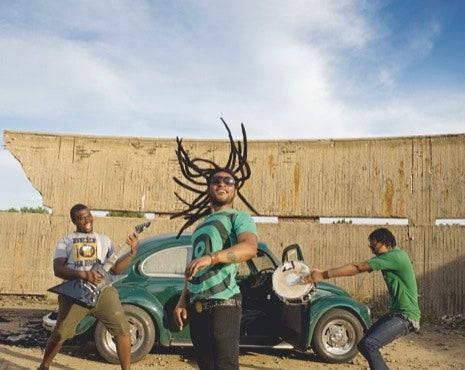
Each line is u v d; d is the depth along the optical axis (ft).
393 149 39.50
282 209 40.57
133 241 15.70
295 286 18.66
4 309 34.76
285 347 21.94
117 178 41.34
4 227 40.63
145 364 20.42
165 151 41.50
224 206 10.43
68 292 15.37
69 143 41.50
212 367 9.82
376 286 38.60
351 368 21.36
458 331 32.71
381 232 15.76
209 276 9.63
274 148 41.11
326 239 39.81
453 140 38.32
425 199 38.52
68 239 16.22
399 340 28.86
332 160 40.40
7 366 18.53
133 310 20.30
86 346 22.85
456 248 37.42
